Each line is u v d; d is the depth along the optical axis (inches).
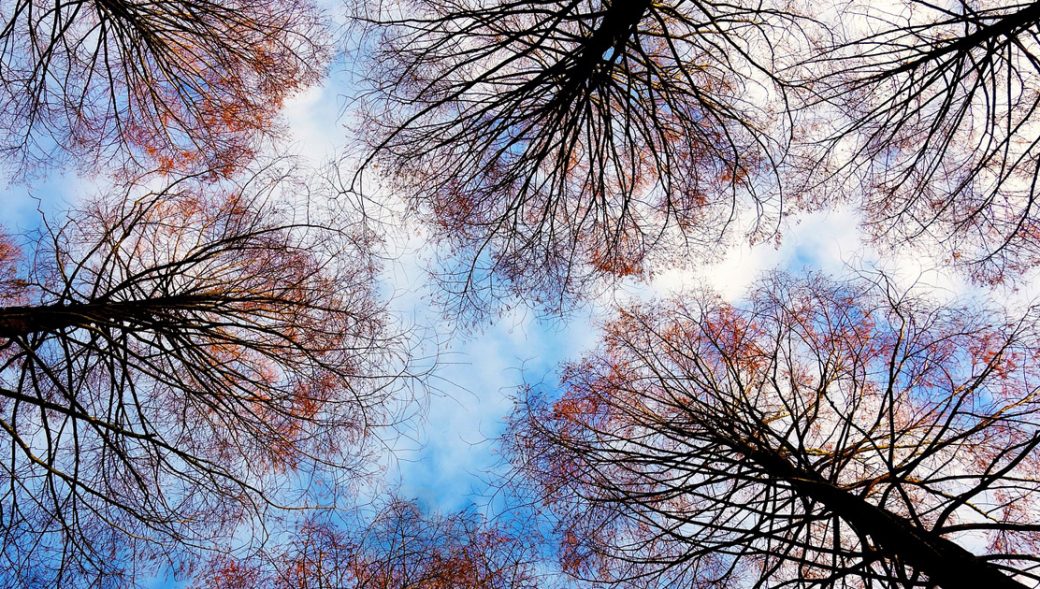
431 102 267.7
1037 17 193.8
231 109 320.8
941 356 262.8
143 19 270.1
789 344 263.0
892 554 164.6
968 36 207.6
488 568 277.7
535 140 273.4
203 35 289.0
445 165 290.8
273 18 311.0
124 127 306.8
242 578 261.6
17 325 165.3
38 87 264.4
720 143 284.8
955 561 156.3
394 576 273.1
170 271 204.5
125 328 182.2
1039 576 147.1
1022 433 237.8
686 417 245.9
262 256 244.8
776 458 205.3
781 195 293.0
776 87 278.2
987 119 226.8
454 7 256.2
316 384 248.8
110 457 227.0
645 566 244.7
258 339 237.6
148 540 215.9
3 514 200.8
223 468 224.5
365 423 261.1
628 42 209.5
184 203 269.6
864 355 271.1
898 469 179.8
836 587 214.5
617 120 281.1
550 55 267.1
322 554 273.9
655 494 216.8
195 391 206.4
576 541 265.3
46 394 225.9
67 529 198.4
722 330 301.0
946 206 276.4
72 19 236.7
